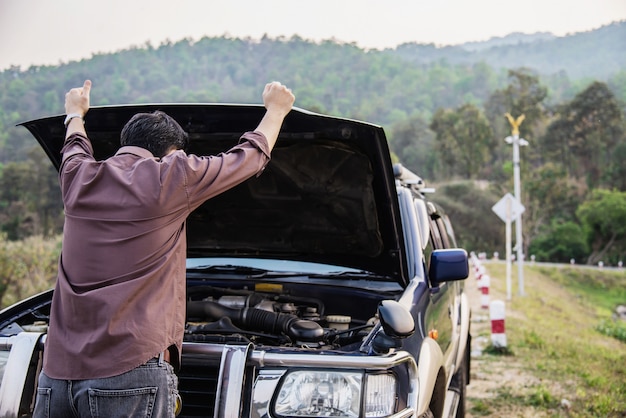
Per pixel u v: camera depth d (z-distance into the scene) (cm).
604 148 8800
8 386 297
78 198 265
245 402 293
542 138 9075
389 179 377
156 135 278
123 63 19475
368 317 418
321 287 435
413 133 11369
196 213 443
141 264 258
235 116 354
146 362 254
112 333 251
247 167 278
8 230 4019
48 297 390
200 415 313
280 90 300
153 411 255
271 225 444
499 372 822
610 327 1524
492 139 9375
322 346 352
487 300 1513
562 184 7744
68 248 265
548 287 3638
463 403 563
